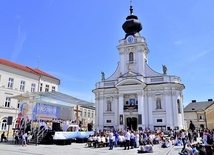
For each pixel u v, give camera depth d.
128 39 40.12
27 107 25.31
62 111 30.42
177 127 33.34
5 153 14.25
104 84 40.25
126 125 36.12
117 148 19.53
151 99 35.97
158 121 34.66
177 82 36.16
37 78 41.50
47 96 25.58
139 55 38.84
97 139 20.27
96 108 39.88
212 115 53.69
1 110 33.94
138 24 41.31
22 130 24.33
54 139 21.72
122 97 36.69
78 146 21.06
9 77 36.12
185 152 13.32
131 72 37.31
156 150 18.12
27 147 18.78
